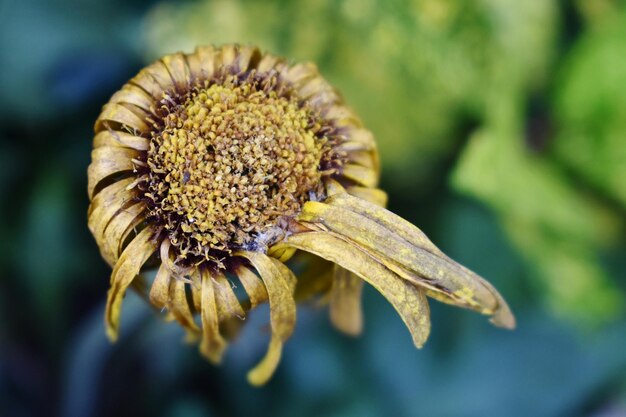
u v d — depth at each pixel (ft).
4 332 0.77
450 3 0.75
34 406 0.78
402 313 0.52
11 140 0.77
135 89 0.55
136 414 0.76
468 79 0.76
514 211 0.73
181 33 0.76
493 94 0.75
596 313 0.73
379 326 0.76
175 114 0.55
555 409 0.74
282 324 0.54
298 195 0.55
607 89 0.75
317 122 0.56
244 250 0.54
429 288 0.52
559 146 0.77
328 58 0.76
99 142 0.55
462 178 0.72
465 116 0.76
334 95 0.57
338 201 0.54
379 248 0.52
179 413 0.75
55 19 0.77
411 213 0.75
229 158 0.55
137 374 0.76
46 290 0.76
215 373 0.76
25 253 0.76
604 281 0.74
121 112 0.55
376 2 0.75
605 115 0.75
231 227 0.54
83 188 0.77
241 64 0.56
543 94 0.77
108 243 0.54
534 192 0.74
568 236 0.74
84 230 0.77
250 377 0.57
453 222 0.74
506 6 0.75
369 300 0.76
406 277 0.52
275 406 0.76
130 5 0.79
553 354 0.74
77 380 0.73
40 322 0.77
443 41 0.76
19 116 0.76
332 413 0.75
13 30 0.76
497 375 0.74
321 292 0.57
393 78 0.76
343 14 0.76
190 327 0.55
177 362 0.76
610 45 0.75
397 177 0.75
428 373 0.75
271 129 0.55
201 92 0.56
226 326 0.56
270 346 0.56
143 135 0.55
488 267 0.73
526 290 0.73
